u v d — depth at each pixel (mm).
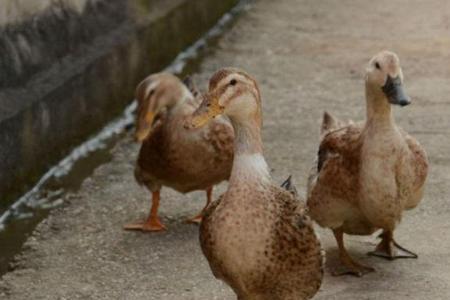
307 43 16125
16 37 11453
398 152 8000
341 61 14992
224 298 8094
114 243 9250
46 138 11391
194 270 8641
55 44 12297
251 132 6824
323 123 8812
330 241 9047
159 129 9234
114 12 14133
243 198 6734
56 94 11688
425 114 12383
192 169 9156
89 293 8297
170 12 15750
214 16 17844
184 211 9922
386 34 16422
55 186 10953
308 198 8469
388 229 8328
